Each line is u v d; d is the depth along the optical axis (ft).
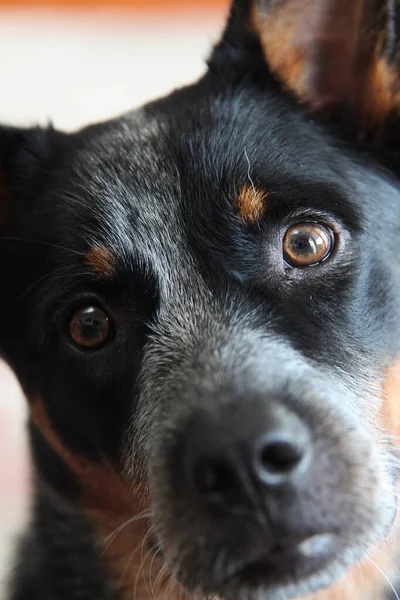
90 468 1.08
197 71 2.17
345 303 0.96
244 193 0.97
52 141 1.16
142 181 1.03
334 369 0.93
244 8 1.11
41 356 1.05
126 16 2.35
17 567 1.20
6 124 1.17
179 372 0.92
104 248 1.00
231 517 0.80
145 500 0.99
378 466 0.91
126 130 1.09
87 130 1.15
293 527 0.81
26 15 2.33
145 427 0.96
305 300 0.95
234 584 0.85
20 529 1.27
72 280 1.01
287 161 1.01
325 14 1.10
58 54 2.29
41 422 1.11
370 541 0.89
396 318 1.00
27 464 1.26
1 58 2.27
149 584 1.09
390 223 1.04
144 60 2.25
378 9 1.06
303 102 1.11
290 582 0.85
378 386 0.97
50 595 1.15
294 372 0.89
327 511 0.83
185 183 1.00
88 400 1.02
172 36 2.31
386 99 1.09
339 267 0.97
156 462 0.90
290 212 0.97
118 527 1.10
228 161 1.00
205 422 0.83
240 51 1.13
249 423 0.80
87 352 1.01
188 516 0.84
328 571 0.86
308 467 0.81
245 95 1.10
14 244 1.09
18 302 1.08
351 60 1.11
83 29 2.34
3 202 1.13
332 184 1.01
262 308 0.95
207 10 2.32
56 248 1.03
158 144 1.05
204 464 0.80
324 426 0.86
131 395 0.99
